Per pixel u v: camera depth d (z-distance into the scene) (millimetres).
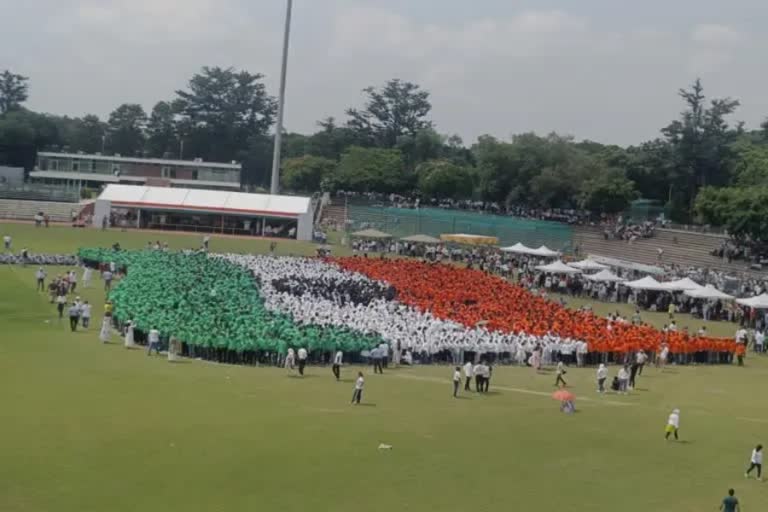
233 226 138250
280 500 33031
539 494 35750
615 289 99875
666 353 69125
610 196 154750
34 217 141875
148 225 137875
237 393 48844
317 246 129125
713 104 170250
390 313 72688
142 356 57406
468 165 198875
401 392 52375
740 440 46500
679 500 36344
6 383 47062
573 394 55656
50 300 78688
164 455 37031
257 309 67625
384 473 36812
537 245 136625
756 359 75875
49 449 36688
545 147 178000
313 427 42688
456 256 120375
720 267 114250
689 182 171000
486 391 54500
